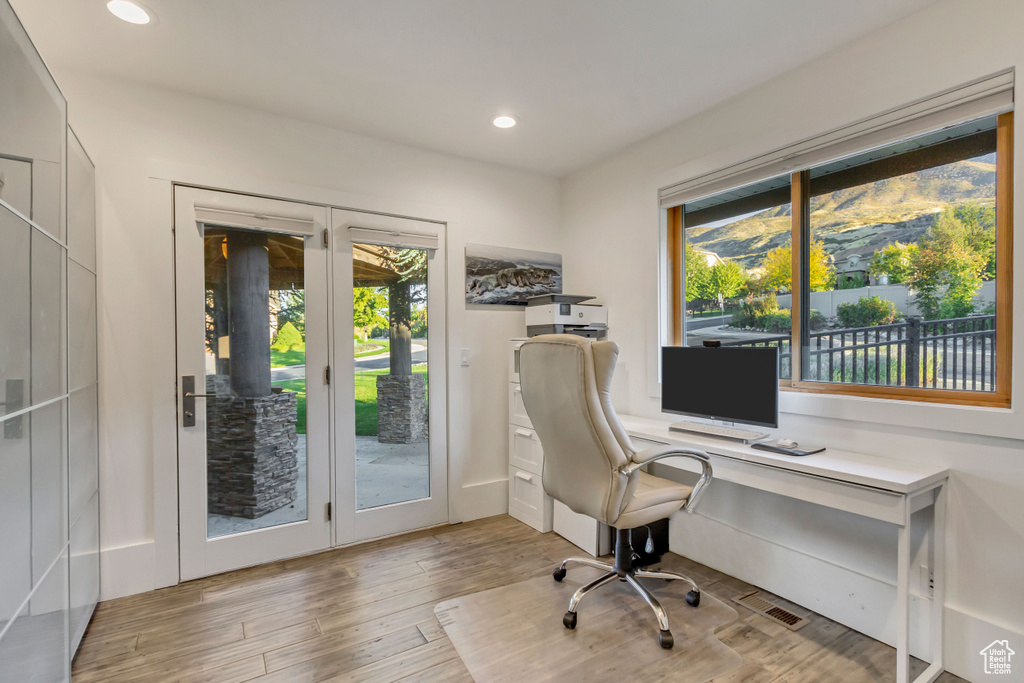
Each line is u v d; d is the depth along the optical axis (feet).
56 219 4.89
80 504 5.94
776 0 5.58
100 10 5.64
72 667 5.54
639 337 9.66
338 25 6.01
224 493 7.95
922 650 5.75
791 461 5.86
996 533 5.23
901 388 6.24
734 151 7.80
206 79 7.28
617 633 6.21
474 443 10.47
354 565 8.16
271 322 8.36
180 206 7.63
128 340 7.25
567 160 10.66
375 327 9.38
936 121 5.69
